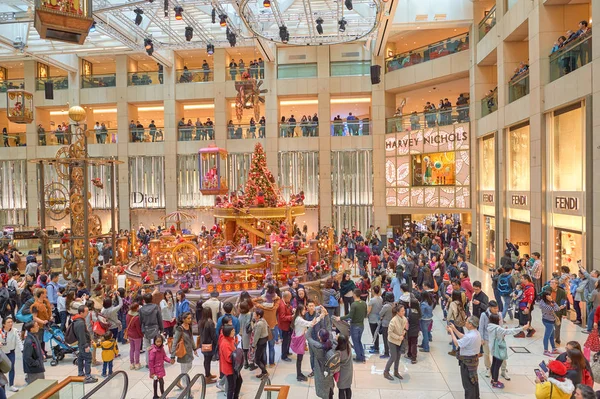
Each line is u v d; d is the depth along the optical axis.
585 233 11.59
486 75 21.02
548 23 13.94
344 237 21.73
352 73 26.52
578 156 12.19
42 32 10.30
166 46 22.67
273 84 26.73
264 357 8.27
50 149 28.70
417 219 33.75
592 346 7.45
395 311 8.12
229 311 8.20
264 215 15.94
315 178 26.78
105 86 28.62
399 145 25.03
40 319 9.10
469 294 10.60
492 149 19.66
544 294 9.09
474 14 21.31
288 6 20.23
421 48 24.31
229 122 27.89
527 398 7.24
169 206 27.73
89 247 15.71
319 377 6.54
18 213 29.09
